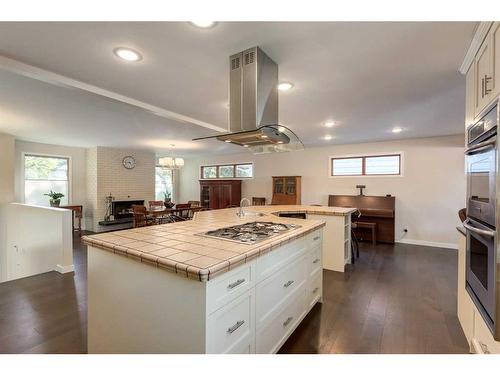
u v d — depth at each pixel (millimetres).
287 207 4453
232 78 2012
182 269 1261
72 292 3004
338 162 6387
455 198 5090
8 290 3053
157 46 1845
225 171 8438
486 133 1508
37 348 1962
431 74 2309
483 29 1558
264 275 1721
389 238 5441
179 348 1344
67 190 6680
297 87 2625
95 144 6375
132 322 1566
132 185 7461
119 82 2506
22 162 5922
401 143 5570
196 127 4383
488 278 1479
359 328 2244
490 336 1534
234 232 2127
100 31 1654
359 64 2129
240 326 1488
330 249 3789
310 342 2039
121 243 1714
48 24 1573
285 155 7109
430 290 3061
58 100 2971
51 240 3926
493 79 1438
